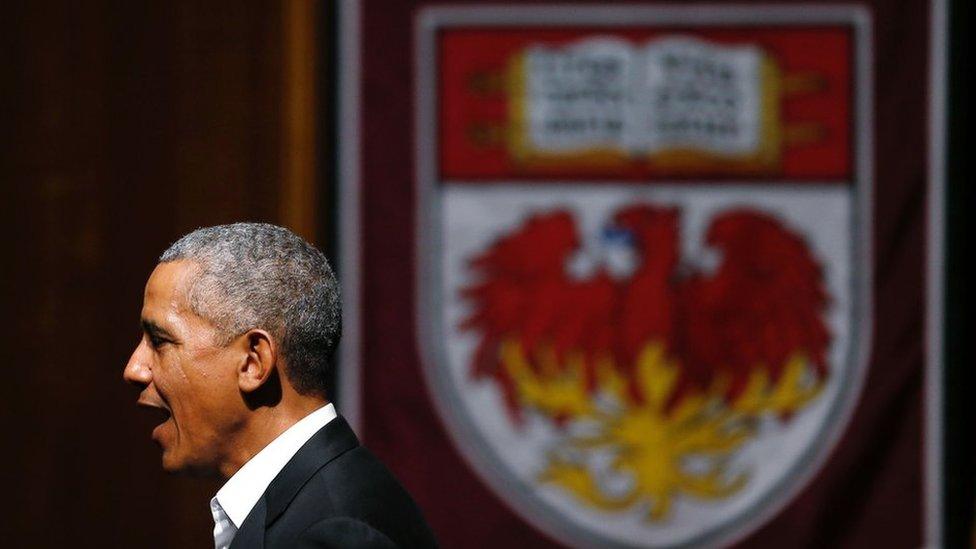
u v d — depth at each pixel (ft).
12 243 43.09
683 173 42.70
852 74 42.63
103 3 42.70
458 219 42.68
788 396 42.86
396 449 42.91
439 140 42.60
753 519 42.96
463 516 43.04
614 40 42.68
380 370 42.78
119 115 42.78
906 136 42.65
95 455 43.34
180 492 43.29
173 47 42.65
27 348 43.24
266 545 16.43
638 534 42.93
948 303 42.63
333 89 42.39
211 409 16.85
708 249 42.73
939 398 42.70
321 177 42.50
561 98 42.70
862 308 42.75
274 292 16.94
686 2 42.68
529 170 42.70
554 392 42.88
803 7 42.60
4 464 43.37
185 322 16.81
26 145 42.96
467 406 42.93
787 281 42.78
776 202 42.73
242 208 42.63
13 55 42.88
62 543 43.34
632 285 42.80
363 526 16.21
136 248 42.96
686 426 42.83
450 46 42.52
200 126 42.63
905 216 42.63
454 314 42.78
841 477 42.88
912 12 42.50
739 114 42.75
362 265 42.63
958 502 42.75
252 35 42.45
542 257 42.78
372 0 42.32
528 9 42.60
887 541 42.93
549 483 42.98
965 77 42.32
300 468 16.87
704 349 42.78
